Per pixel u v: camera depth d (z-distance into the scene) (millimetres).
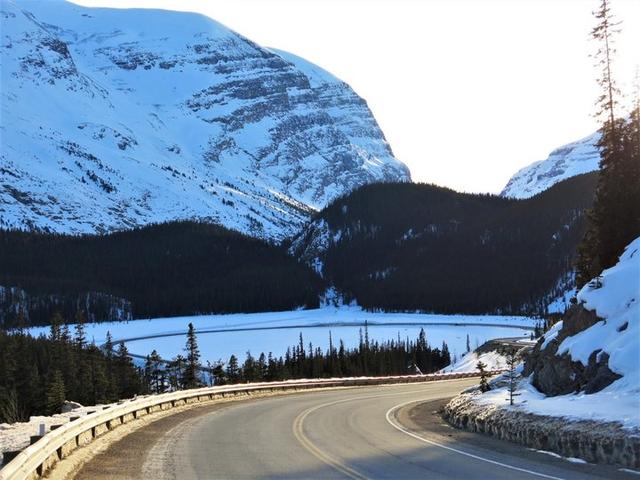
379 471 13211
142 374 104562
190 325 76500
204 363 147875
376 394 39719
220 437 18625
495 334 176375
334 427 21438
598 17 31031
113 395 81750
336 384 50031
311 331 198125
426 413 27391
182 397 30297
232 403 32406
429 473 12930
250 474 12797
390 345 142625
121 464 13766
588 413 15844
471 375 67438
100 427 19125
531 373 26500
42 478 11891
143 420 23438
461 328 189625
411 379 58656
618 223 29547
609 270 24016
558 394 21688
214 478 12297
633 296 21141
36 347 95750
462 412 22688
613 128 30422
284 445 17000
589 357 20578
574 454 14594
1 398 67812
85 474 12539
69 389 78125
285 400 34500
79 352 95688
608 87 30797
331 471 13195
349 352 132750
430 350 140500
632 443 13109
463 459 14656
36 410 73875
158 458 14625
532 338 107312
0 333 97812
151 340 188625
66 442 14523
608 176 30312
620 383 17812
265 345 176375
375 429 21016
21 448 13875
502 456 15039
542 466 13547
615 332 20344
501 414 19219
